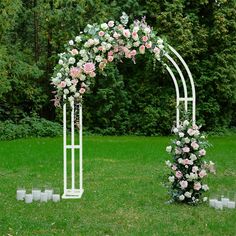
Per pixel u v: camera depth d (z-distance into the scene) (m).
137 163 11.49
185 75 19.62
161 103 19.66
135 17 19.78
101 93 19.30
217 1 19.61
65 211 6.97
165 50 7.75
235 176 10.02
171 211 7.01
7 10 17.50
